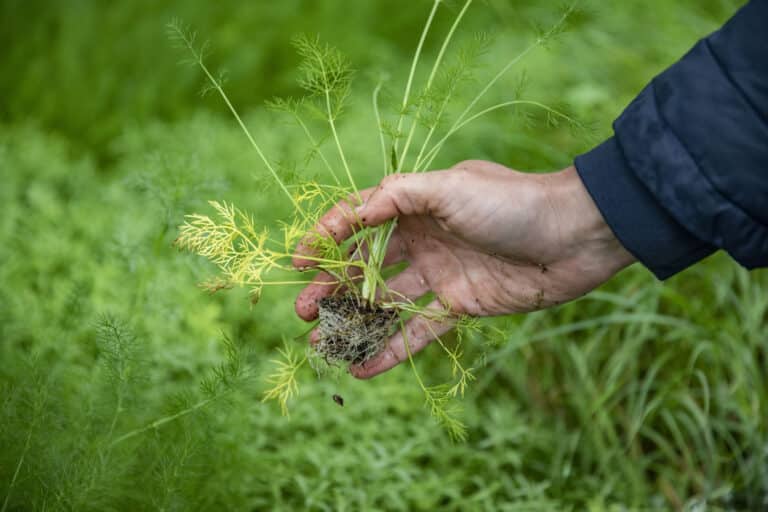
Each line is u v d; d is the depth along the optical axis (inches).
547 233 29.5
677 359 38.6
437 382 38.9
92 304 37.7
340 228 29.6
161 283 37.1
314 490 34.2
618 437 37.7
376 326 30.3
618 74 46.9
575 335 40.0
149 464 30.7
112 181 46.7
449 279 31.0
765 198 27.4
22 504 29.4
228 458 32.6
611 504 36.0
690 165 27.7
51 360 35.4
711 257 40.1
